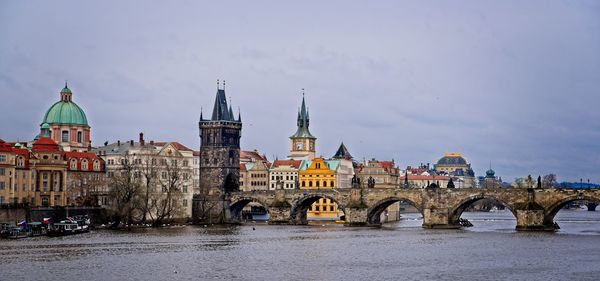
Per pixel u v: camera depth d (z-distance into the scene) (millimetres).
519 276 153000
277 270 160500
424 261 175125
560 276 153375
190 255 185750
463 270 160750
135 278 149500
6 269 159625
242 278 149875
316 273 156500
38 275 152375
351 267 165125
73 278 149125
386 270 160625
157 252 191875
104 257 180125
